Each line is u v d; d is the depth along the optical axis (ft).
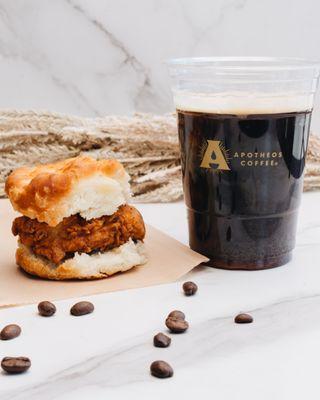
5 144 1.95
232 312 1.32
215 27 2.45
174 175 1.98
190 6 2.42
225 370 1.11
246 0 2.44
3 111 1.95
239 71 1.41
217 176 1.45
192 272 1.52
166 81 2.48
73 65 2.44
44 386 1.07
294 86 1.42
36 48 2.41
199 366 1.12
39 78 2.44
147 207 2.04
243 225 1.48
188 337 1.22
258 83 1.42
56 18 2.39
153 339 1.20
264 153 1.42
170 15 2.42
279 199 1.47
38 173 1.53
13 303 1.34
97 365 1.13
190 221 1.57
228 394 1.04
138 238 1.53
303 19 2.49
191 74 1.45
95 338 1.22
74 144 1.98
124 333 1.24
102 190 1.44
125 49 2.44
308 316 1.30
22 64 2.42
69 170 1.44
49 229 1.45
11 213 1.85
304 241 1.71
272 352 1.16
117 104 2.49
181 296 1.39
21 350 1.18
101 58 2.44
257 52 2.50
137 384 1.07
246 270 1.52
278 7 2.47
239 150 1.42
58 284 1.43
